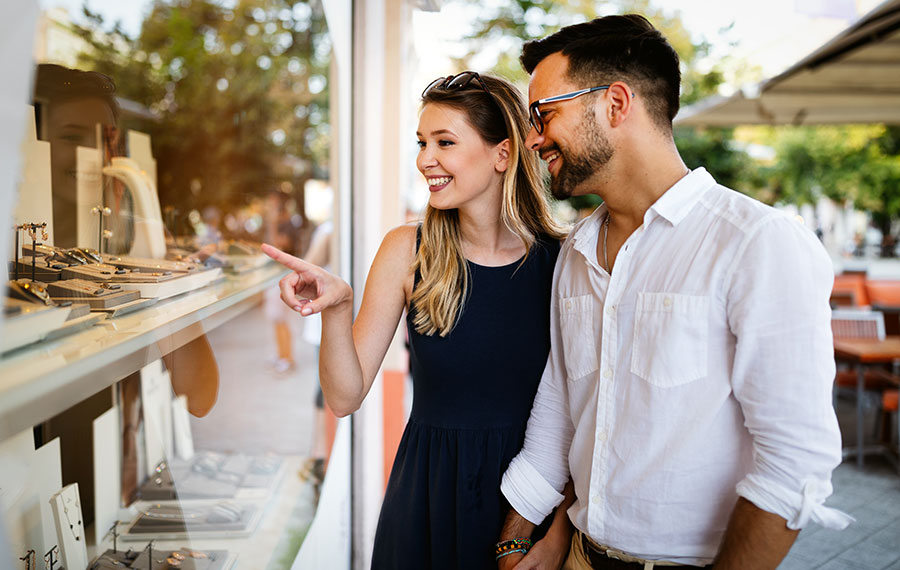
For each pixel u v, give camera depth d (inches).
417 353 59.4
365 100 119.3
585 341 49.4
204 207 378.6
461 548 57.9
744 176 535.2
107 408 63.6
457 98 55.7
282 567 72.5
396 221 157.8
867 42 160.1
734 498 43.6
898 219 612.1
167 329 42.9
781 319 39.3
